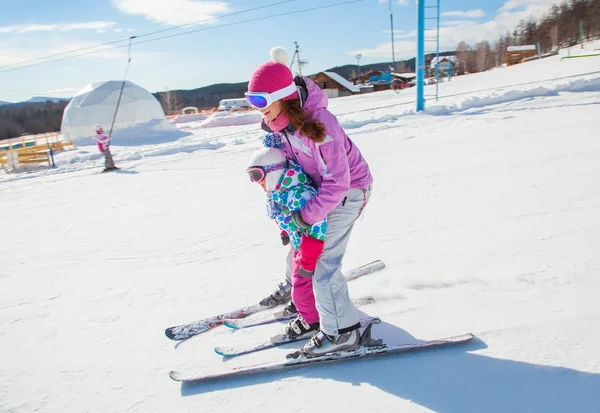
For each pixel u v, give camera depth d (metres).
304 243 1.93
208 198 6.05
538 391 1.72
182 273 3.45
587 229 3.22
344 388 1.88
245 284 3.11
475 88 17.59
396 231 3.74
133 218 5.45
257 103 1.85
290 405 1.82
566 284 2.49
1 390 2.15
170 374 2.04
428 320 2.32
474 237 3.37
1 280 3.74
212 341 2.41
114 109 19.78
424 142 7.89
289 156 2.09
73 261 4.04
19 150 15.50
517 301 2.38
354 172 2.07
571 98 10.18
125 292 3.20
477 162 5.76
